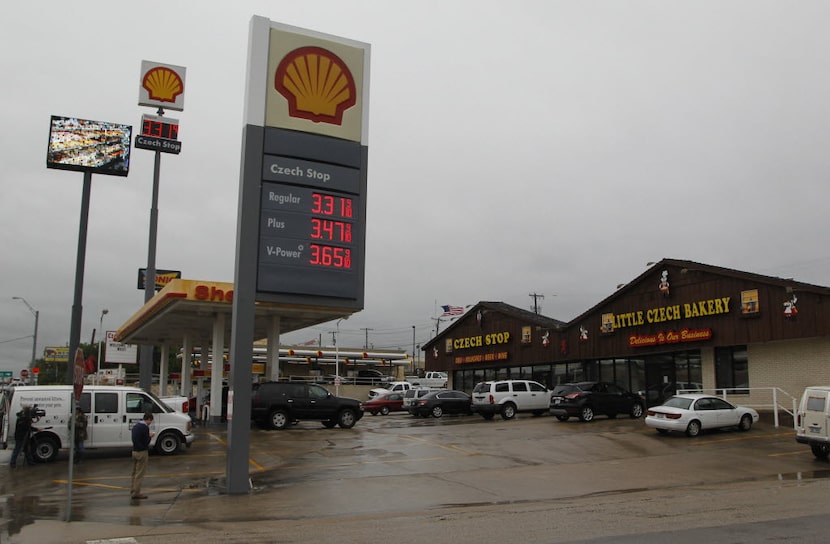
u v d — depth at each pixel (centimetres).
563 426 2589
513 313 4097
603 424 2606
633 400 2845
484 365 4350
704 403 2255
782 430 2286
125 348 6900
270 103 1501
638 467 1662
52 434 1744
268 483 1445
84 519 1087
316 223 1501
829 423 1695
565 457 1844
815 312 2336
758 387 2600
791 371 2491
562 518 1030
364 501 1250
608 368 3394
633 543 829
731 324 2647
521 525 977
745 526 922
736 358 2712
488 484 1428
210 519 1090
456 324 4703
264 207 1460
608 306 3319
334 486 1405
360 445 2088
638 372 3206
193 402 3438
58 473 1583
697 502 1163
